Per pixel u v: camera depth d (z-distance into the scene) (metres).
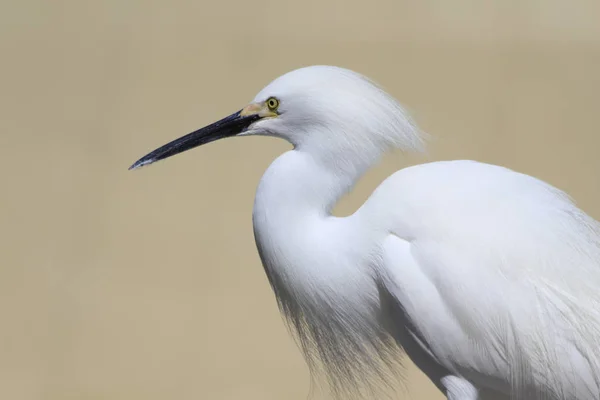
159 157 5.92
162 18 18.59
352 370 5.94
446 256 5.12
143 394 9.87
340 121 5.43
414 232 5.23
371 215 5.39
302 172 5.50
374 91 5.48
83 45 17.66
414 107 16.06
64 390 9.98
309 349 5.96
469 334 5.14
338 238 5.48
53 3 18.62
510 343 5.05
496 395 5.50
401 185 5.39
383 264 5.30
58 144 14.82
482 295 5.05
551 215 5.20
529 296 5.00
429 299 5.16
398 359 5.89
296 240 5.49
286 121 5.57
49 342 10.77
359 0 19.39
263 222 5.53
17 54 17.20
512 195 5.24
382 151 5.52
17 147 14.73
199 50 17.61
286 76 5.57
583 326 4.97
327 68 5.55
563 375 5.02
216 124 5.80
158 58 17.34
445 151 14.88
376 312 5.58
